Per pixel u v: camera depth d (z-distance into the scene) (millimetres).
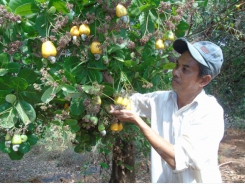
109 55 1805
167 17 1900
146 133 1678
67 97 1683
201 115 1702
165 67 1988
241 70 5633
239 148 7945
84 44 1738
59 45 1633
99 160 4074
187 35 3357
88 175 5105
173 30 1864
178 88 1780
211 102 1766
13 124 1673
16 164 7293
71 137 1991
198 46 1727
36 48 1746
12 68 1686
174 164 1604
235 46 5160
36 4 1648
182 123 1767
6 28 1667
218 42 4887
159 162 1885
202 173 1644
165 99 1935
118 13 1648
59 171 6500
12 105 1704
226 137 9242
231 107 6457
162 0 1844
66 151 7148
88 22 1676
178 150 1595
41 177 6191
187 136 1636
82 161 6859
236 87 6051
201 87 1786
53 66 1776
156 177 1876
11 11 1651
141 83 2043
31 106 1692
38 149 8164
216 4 3670
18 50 1770
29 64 1954
